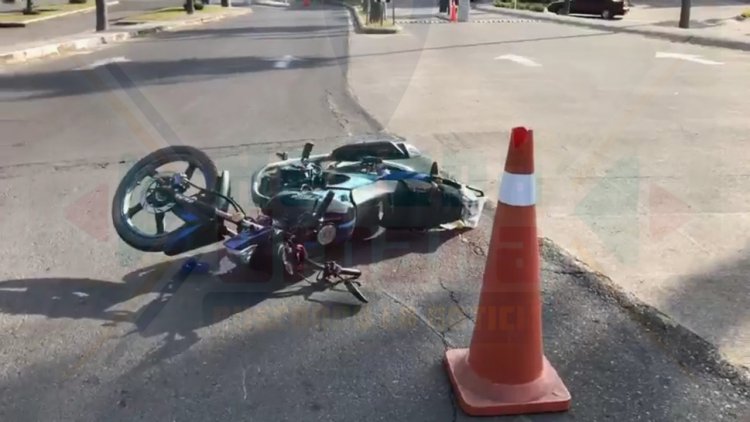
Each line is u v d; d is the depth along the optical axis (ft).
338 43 52.54
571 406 9.17
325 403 9.32
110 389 9.64
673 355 10.28
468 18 87.10
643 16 96.07
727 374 9.77
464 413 9.08
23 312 11.76
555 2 107.55
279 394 9.52
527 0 129.39
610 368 9.99
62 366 10.18
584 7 96.17
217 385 9.73
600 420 8.91
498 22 83.56
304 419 9.00
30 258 13.99
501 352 9.20
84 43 58.44
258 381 9.82
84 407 9.25
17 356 10.42
